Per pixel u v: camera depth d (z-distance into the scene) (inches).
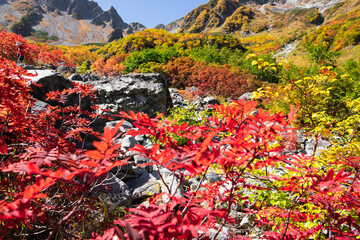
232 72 638.5
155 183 117.3
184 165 31.3
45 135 71.8
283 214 55.6
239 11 4697.3
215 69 588.4
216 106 48.8
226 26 4404.5
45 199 66.7
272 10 4960.6
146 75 286.4
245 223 83.7
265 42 3373.5
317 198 47.7
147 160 138.0
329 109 229.1
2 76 61.1
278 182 67.2
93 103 215.8
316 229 48.4
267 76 978.7
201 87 519.8
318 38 2089.1
